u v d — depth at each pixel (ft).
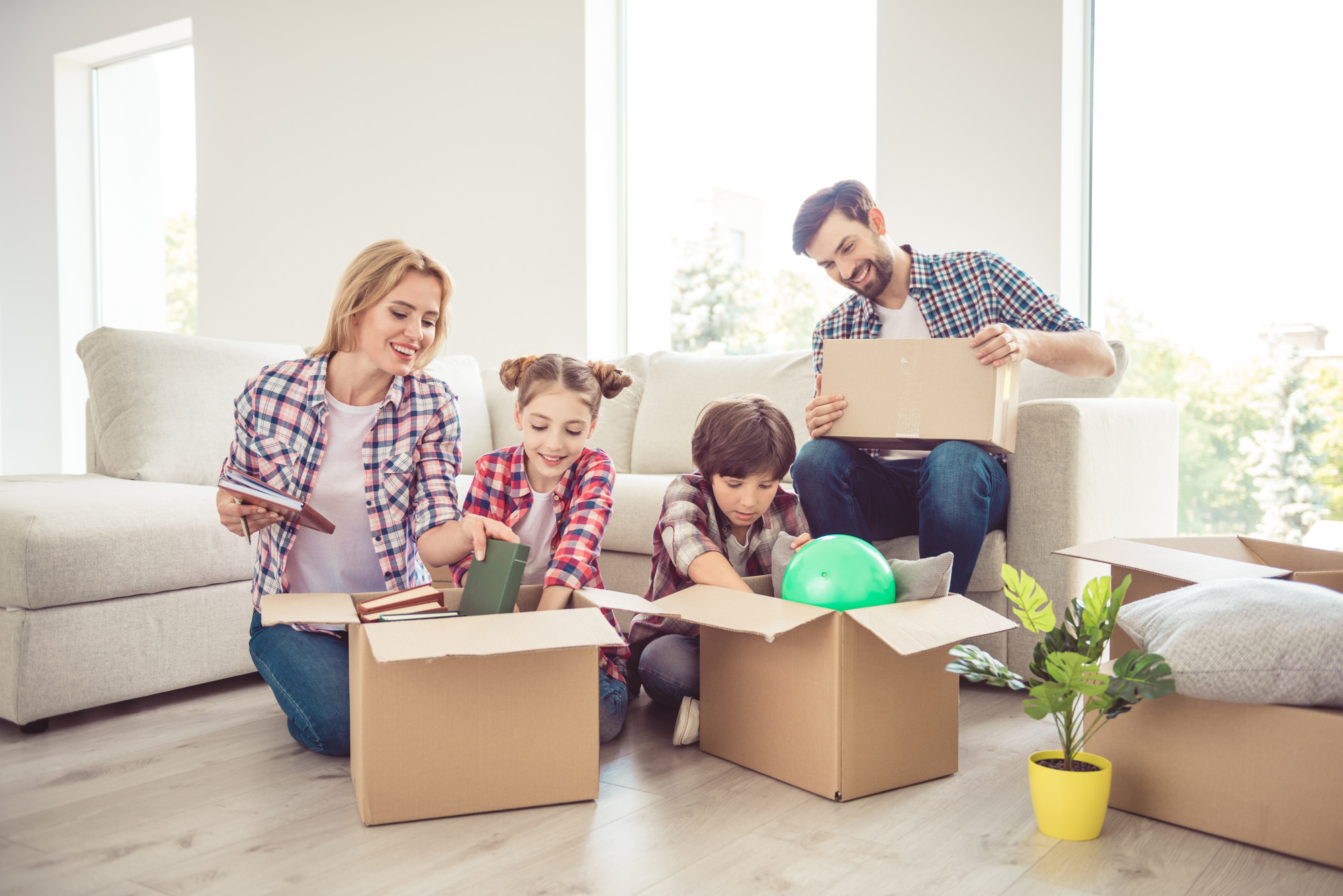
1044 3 8.66
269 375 5.29
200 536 6.16
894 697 4.31
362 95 13.09
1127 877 3.43
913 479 6.34
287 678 4.97
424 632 3.72
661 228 11.92
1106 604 3.92
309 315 13.67
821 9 10.84
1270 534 8.68
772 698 4.49
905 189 9.38
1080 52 8.96
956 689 4.57
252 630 5.42
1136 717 4.03
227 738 5.29
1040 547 5.98
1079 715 5.41
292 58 13.64
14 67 16.12
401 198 12.84
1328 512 8.43
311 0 13.43
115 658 5.72
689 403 9.10
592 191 11.57
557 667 4.16
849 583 4.24
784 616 4.04
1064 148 8.67
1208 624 3.72
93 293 16.20
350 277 5.04
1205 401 8.91
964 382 5.56
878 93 9.48
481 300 12.28
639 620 5.88
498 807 4.09
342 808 4.18
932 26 9.18
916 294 6.65
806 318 11.12
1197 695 3.68
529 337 11.94
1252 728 3.67
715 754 4.87
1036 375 7.19
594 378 5.54
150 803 4.27
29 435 16.28
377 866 3.57
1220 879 3.41
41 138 15.89
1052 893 3.32
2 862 3.66
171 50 15.47
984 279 6.52
